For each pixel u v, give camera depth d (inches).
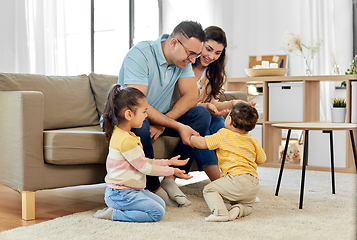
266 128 137.9
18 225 65.2
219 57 93.4
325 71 166.2
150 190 74.6
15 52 118.6
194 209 73.1
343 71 163.6
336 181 104.4
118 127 67.9
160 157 83.0
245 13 189.2
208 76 94.7
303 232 58.4
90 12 161.3
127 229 59.5
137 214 63.6
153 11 199.8
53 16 130.2
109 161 66.6
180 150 81.5
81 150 71.3
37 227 60.6
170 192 75.0
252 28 187.9
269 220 65.2
